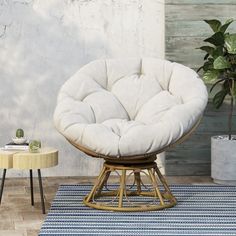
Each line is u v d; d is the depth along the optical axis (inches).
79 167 231.9
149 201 188.2
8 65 227.0
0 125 227.9
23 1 226.1
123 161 175.5
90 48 229.1
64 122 175.9
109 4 228.5
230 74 210.2
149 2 229.5
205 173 230.4
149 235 151.7
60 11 227.5
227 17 227.1
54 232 153.8
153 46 230.7
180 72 189.5
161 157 232.4
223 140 214.1
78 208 178.5
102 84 192.9
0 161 172.6
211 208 179.8
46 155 173.0
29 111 228.7
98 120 184.2
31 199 185.5
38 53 227.6
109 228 157.8
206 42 227.3
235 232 155.1
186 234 152.8
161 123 174.2
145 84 191.8
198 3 226.5
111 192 192.9
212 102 228.5
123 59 197.3
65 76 228.8
